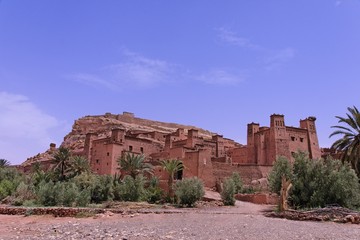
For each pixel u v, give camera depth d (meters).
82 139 105.25
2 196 51.25
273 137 67.25
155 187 52.75
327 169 33.09
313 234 18.34
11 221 28.67
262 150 69.44
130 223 25.17
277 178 35.84
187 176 59.31
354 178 31.86
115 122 109.94
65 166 64.19
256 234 18.14
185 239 16.19
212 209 40.19
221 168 60.59
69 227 22.81
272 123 68.31
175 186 47.12
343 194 31.08
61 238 17.09
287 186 31.34
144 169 56.56
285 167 36.44
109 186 51.62
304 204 33.16
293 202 33.53
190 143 74.44
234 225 22.53
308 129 71.62
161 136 89.19
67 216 31.08
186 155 60.84
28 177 63.56
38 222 27.88
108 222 26.42
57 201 43.16
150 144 80.06
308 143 70.88
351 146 36.25
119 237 16.84
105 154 71.06
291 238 16.89
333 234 18.44
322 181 32.41
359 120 35.66
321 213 26.31
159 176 59.75
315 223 24.11
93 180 53.31
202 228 20.98
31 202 44.00
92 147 75.56
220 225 22.62
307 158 35.62
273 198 46.84
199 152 59.12
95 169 72.31
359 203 31.36
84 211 31.84
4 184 53.78
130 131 102.06
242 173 61.66
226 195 45.12
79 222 26.92
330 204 31.08
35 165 75.19
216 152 82.19
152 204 46.28
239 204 46.00
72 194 43.72
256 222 24.28
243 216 29.11
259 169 62.41
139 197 49.97
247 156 73.62
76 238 16.97
